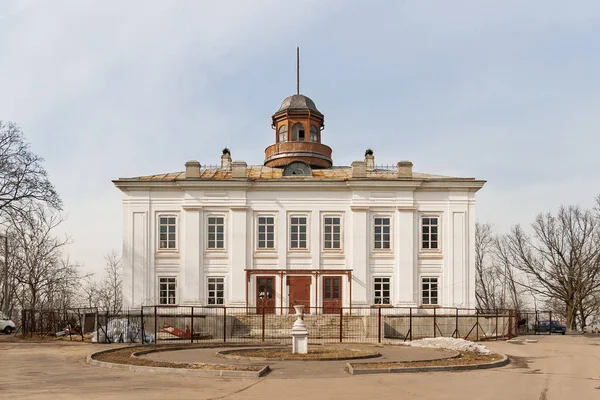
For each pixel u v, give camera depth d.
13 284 54.38
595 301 60.88
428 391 14.79
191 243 41.69
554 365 21.78
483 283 70.06
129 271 41.66
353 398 13.63
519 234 64.62
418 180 42.00
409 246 41.75
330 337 36.50
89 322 38.03
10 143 39.22
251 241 42.06
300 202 42.41
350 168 49.09
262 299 41.53
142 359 21.00
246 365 19.02
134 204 42.19
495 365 20.56
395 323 38.81
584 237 59.81
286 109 49.78
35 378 16.80
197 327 38.59
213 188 42.25
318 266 41.88
